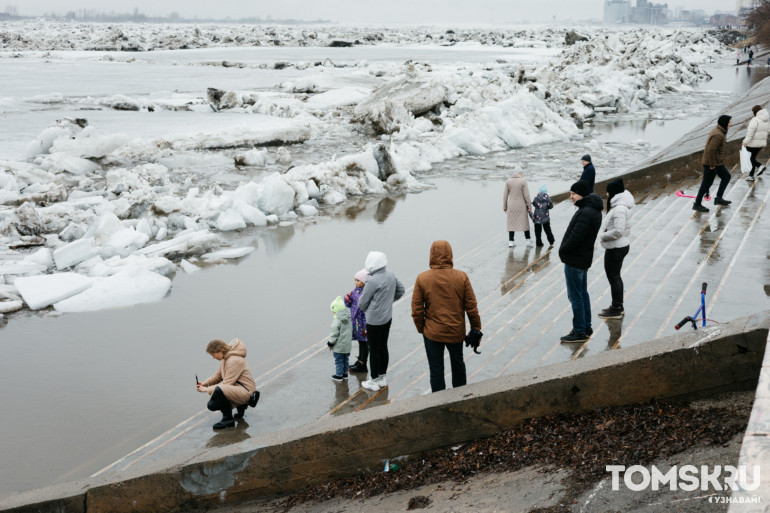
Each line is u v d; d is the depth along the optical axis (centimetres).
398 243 1405
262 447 560
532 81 4188
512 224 1276
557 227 1431
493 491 451
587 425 518
